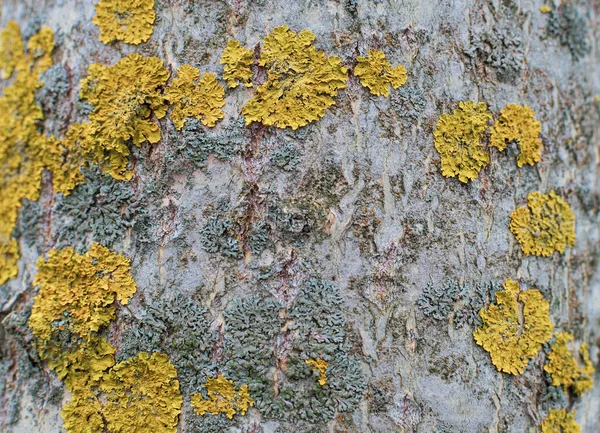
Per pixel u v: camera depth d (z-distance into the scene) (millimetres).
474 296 365
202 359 357
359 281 359
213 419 356
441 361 360
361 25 363
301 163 360
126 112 360
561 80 385
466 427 360
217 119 361
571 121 387
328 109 361
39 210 367
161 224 361
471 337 364
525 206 373
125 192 362
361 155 362
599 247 395
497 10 374
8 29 378
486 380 363
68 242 363
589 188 391
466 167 366
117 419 358
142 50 364
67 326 360
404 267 361
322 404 355
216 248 360
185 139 361
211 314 358
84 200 364
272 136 361
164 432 356
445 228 364
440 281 362
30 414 361
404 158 363
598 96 398
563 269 381
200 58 362
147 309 359
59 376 360
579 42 391
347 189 361
